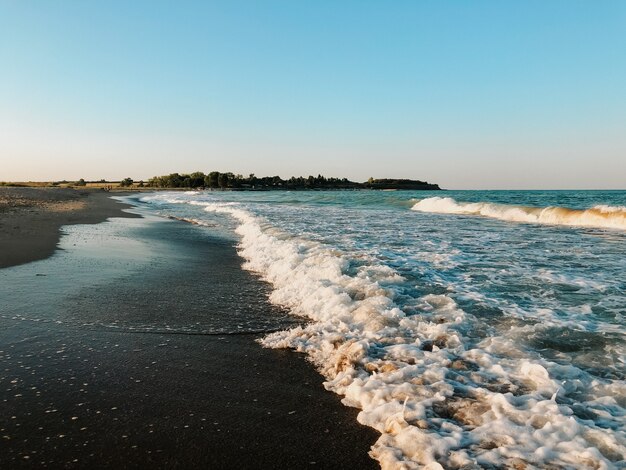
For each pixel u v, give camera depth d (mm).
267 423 3287
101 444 2955
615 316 5520
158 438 3051
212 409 3473
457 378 3824
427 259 9484
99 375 4004
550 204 35188
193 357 4492
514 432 2961
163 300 6543
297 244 10891
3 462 2729
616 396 3500
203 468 2748
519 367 4031
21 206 25844
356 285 6793
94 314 5742
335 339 4832
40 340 4797
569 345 4602
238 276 8398
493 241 12570
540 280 7535
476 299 6332
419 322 5207
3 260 9117
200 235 15375
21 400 3508
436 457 2729
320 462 2828
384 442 2971
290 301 6531
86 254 10234
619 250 10844
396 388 3633
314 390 3832
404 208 32688
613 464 2596
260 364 4359
